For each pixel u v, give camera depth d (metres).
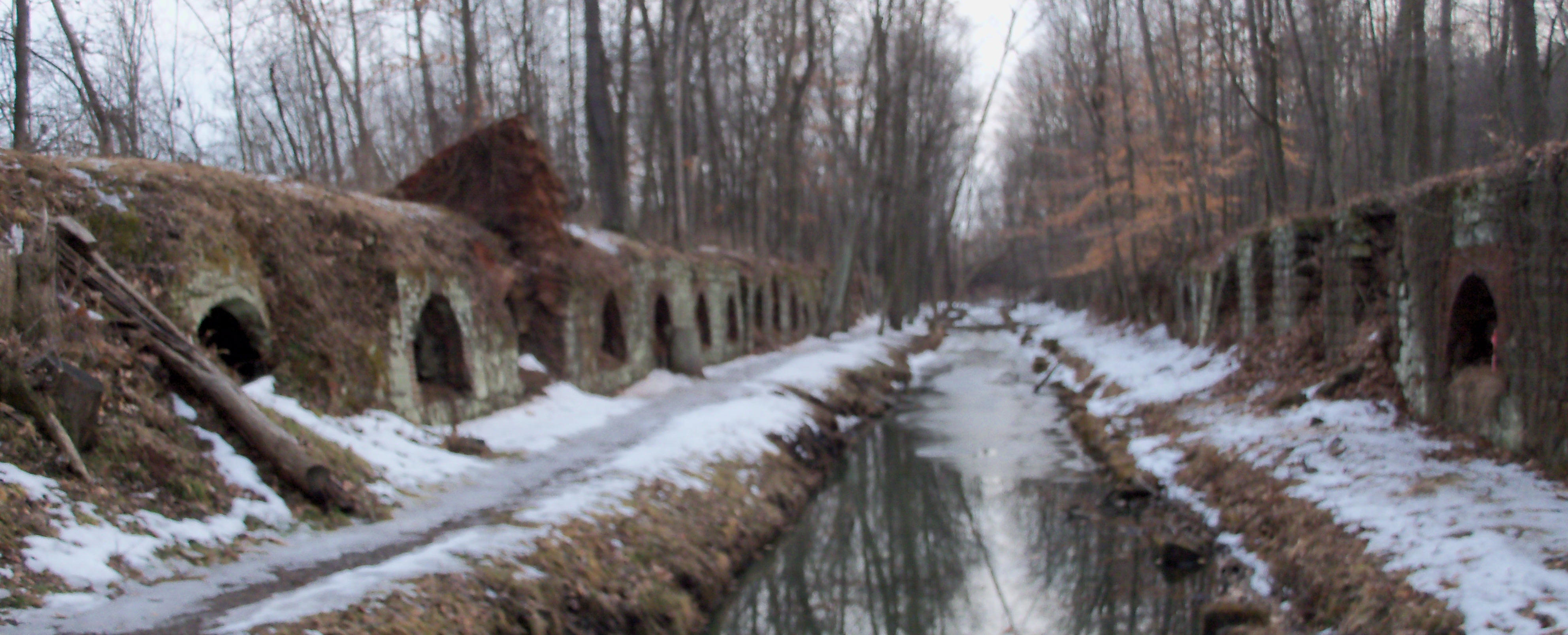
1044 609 10.44
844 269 42.28
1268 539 10.32
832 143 46.56
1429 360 12.10
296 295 11.48
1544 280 9.46
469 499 9.98
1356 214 15.49
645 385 21.89
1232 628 8.66
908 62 41.44
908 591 11.18
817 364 27.28
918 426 22.05
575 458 12.54
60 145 13.42
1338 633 7.79
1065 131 45.41
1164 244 35.38
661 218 39.62
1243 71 28.39
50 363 7.40
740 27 42.06
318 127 24.95
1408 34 18.20
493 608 7.20
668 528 10.52
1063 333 42.53
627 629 8.35
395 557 7.71
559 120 34.25
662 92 34.44
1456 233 11.38
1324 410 13.62
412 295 13.52
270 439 8.80
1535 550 7.47
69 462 7.09
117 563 6.51
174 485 7.73
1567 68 21.42
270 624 5.80
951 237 86.38
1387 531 8.70
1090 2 32.38
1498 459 10.13
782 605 10.71
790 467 15.65
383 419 11.95
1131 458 15.49
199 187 10.70
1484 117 19.89
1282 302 18.59
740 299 32.34
